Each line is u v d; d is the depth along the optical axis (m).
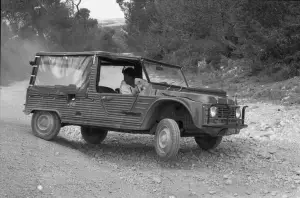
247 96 15.05
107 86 7.06
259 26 18.11
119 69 7.23
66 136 8.88
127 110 6.31
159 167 6.05
